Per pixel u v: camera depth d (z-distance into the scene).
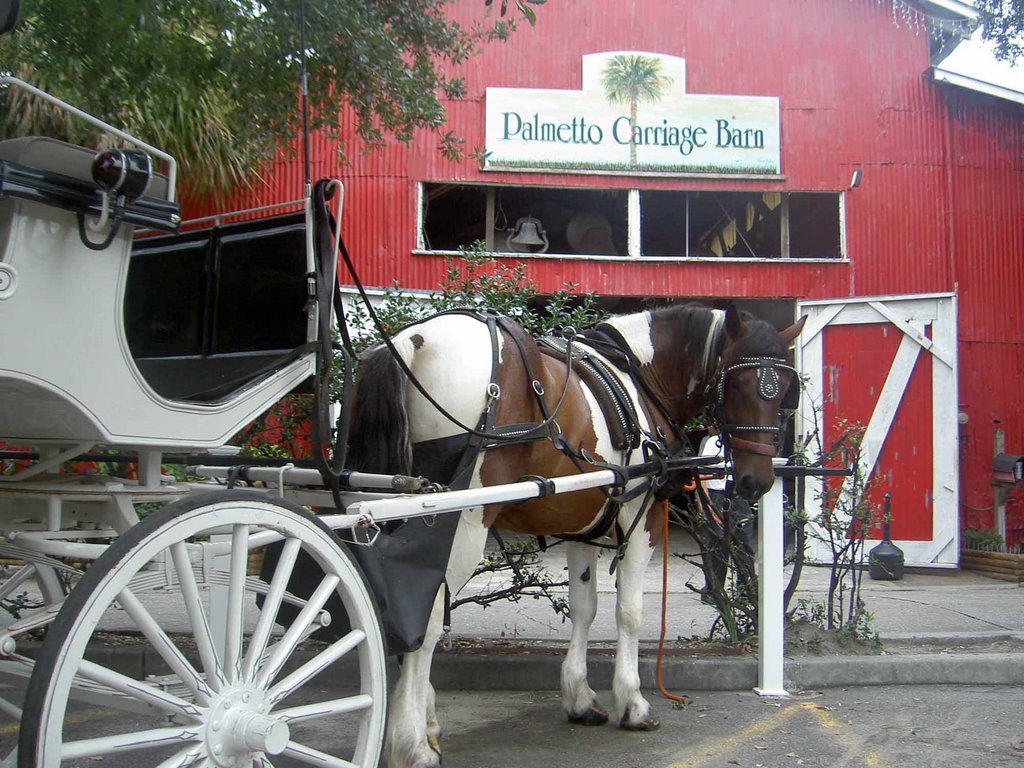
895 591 9.84
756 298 12.34
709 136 12.32
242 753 2.72
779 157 12.45
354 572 3.06
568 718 4.93
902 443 11.57
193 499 2.63
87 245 2.69
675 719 5.01
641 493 4.55
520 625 7.28
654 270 12.23
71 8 5.38
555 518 4.25
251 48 5.87
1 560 3.92
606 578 9.92
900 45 12.73
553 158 12.10
